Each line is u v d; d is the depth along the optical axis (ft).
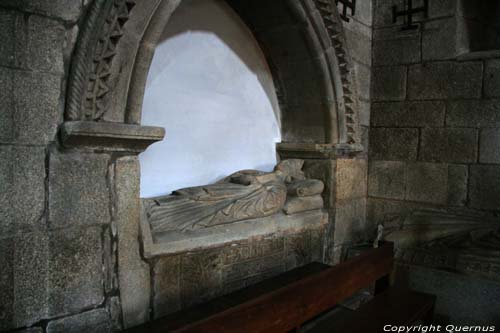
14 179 4.99
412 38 11.02
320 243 10.53
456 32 10.30
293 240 9.71
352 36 10.85
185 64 8.52
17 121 4.99
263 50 10.41
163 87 8.12
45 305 5.32
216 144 9.39
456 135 10.36
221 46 9.32
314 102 10.37
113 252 6.07
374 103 11.76
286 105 10.98
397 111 11.34
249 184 8.95
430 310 8.54
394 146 11.41
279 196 9.18
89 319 5.78
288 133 11.14
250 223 8.55
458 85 10.29
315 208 10.27
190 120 8.75
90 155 5.72
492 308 8.84
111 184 6.02
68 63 5.43
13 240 5.00
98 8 5.35
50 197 5.33
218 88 9.34
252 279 8.70
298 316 6.06
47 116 5.27
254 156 10.47
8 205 4.95
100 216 5.87
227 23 9.43
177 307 7.15
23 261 5.10
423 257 9.98
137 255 6.43
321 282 6.59
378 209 11.72
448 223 10.18
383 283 8.89
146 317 6.63
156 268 6.77
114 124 5.64
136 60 5.98
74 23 5.44
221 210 7.97
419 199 10.99
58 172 5.39
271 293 5.71
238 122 9.94
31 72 5.08
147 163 7.97
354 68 10.53
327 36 9.55
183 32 8.39
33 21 5.06
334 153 10.23
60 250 5.44
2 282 4.92
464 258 9.34
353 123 10.50
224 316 4.91
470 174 10.16
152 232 6.87
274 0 8.80
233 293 7.93
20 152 5.03
